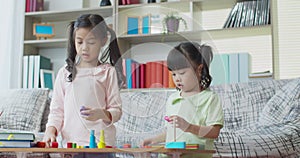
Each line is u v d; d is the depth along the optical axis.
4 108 3.18
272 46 3.66
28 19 4.36
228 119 2.87
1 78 4.15
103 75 1.47
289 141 2.18
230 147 2.13
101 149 1.31
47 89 3.32
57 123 1.78
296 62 3.67
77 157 1.55
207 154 1.59
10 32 4.21
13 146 1.42
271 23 3.67
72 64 1.54
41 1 4.32
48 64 4.29
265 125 2.50
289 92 2.67
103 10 4.13
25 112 3.15
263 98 2.87
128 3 4.05
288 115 2.54
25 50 4.29
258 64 3.80
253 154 2.13
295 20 3.71
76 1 4.32
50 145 1.50
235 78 3.64
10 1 4.25
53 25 4.28
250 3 3.75
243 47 3.86
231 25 3.78
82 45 1.49
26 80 4.13
